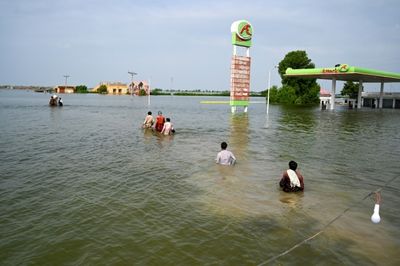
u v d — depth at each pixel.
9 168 12.55
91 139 19.80
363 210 8.77
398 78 60.22
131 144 18.25
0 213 8.27
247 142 19.80
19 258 6.25
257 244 6.82
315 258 6.29
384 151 17.48
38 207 8.70
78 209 8.59
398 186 11.08
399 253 6.51
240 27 44.72
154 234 7.23
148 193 9.90
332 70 52.00
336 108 66.19
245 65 46.81
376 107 72.25
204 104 80.19
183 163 13.75
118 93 186.88
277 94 85.00
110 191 10.05
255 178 11.66
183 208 8.73
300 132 25.22
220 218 8.11
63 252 6.47
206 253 6.46
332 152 16.98
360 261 6.19
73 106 56.50
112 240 6.95
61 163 13.49
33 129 23.91
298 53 81.62
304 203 9.21
